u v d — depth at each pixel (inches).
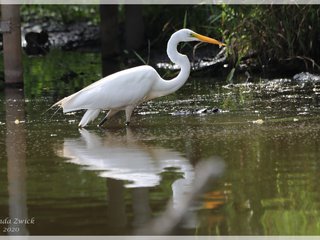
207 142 415.8
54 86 684.7
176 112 521.7
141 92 474.3
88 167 368.8
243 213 296.0
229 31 704.4
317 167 353.1
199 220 290.2
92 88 476.7
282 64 700.7
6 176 357.4
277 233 277.1
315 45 696.4
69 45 986.1
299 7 674.8
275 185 327.9
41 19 1103.6
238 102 557.3
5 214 301.9
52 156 395.9
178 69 746.8
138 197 317.1
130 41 876.6
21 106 574.2
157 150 401.1
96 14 1092.5
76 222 290.7
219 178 341.7
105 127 478.6
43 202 314.8
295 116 487.5
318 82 644.7
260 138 420.2
